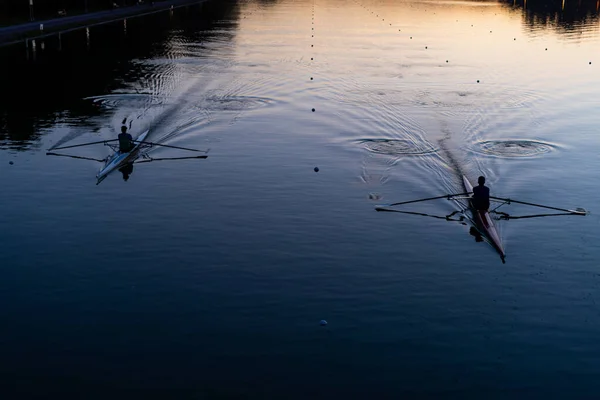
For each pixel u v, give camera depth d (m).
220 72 55.56
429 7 134.50
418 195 27.80
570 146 34.78
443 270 21.70
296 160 32.25
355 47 73.81
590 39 82.56
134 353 17.17
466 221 25.36
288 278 21.02
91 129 37.75
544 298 20.11
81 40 73.00
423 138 35.81
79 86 49.16
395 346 17.67
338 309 19.33
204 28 89.19
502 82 52.62
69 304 19.39
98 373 16.41
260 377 16.34
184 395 15.69
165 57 63.19
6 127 38.00
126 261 21.97
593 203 27.30
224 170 30.86
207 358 17.02
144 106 43.28
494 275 21.44
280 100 45.19
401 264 22.05
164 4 118.44
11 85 49.19
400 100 45.28
